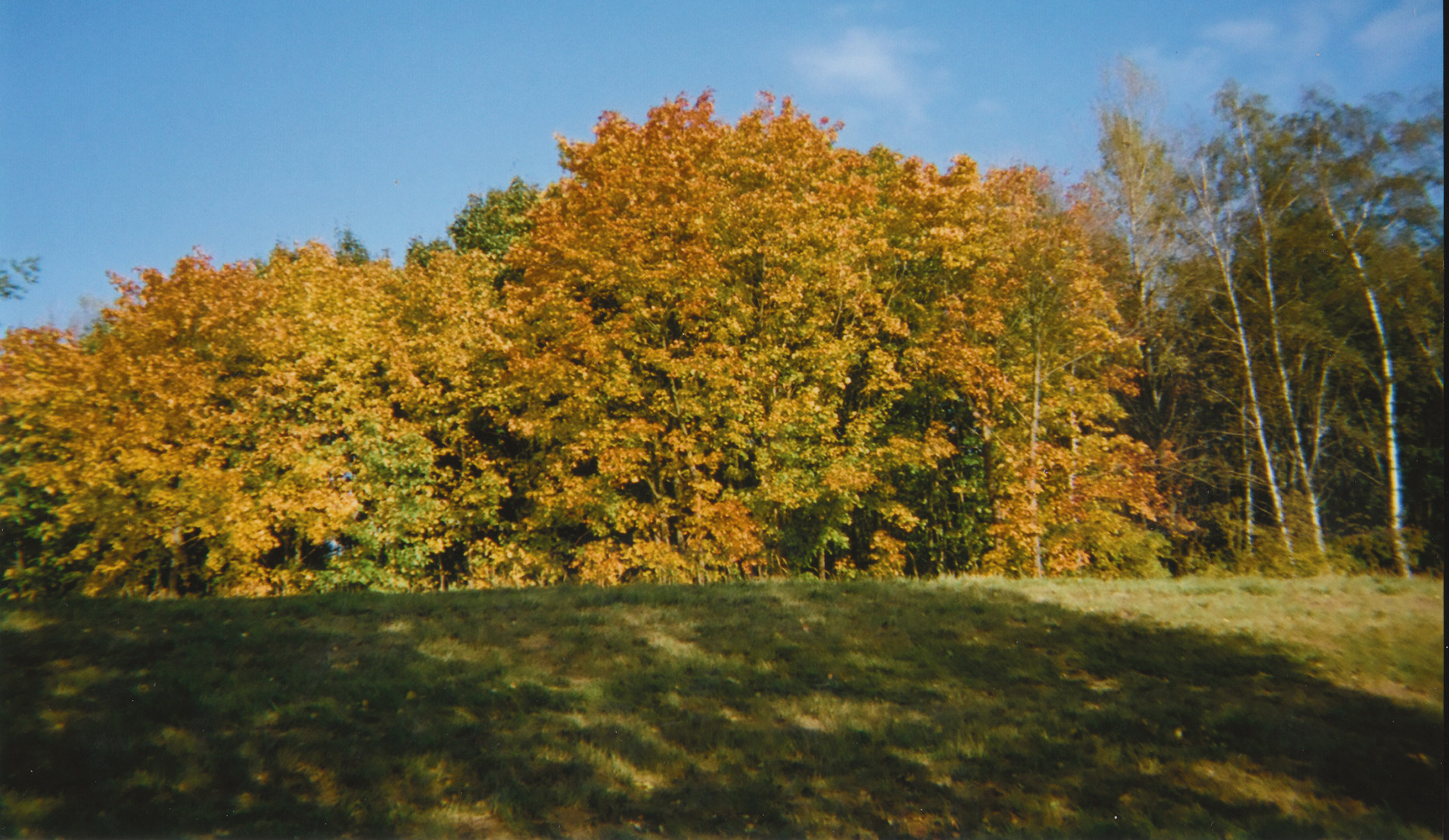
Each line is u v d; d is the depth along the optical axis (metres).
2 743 6.44
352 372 21.70
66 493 19.25
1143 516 24.48
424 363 22.75
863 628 10.94
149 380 19.58
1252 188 25.11
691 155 21.89
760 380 19.81
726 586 14.09
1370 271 23.25
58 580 20.42
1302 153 24.56
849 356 20.97
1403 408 24.17
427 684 8.32
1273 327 24.39
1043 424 22.58
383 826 5.73
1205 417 27.42
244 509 18.77
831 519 21.36
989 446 22.50
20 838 5.29
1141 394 27.58
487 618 11.10
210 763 6.46
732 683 8.75
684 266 19.62
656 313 20.77
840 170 22.97
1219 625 10.91
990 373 20.91
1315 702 8.07
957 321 21.50
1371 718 7.65
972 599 12.65
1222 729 7.46
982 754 7.06
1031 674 9.06
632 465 19.58
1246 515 24.88
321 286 23.14
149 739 6.71
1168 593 13.23
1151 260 26.38
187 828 5.54
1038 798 6.30
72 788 5.97
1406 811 5.95
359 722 7.46
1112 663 9.43
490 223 31.27
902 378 22.53
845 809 6.20
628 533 22.25
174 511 19.17
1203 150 26.30
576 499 19.59
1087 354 22.78
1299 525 22.72
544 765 6.78
